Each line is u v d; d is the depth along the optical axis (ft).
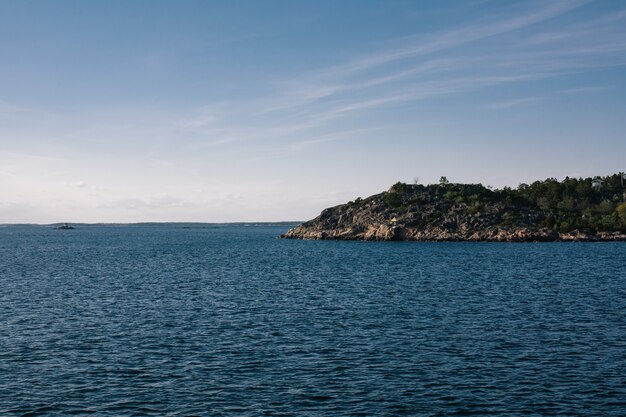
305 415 84.99
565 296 203.82
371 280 266.98
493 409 87.35
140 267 356.59
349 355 118.73
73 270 333.83
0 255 501.97
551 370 107.14
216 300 199.82
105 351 122.83
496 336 136.56
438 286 239.30
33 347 126.31
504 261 382.01
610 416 84.53
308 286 243.60
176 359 115.96
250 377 103.55
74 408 88.12
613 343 128.36
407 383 99.81
